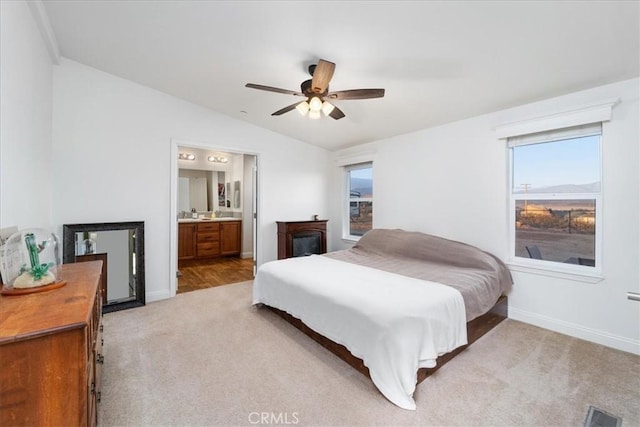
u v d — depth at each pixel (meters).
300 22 2.01
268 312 3.03
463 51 2.10
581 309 2.47
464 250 2.98
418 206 3.79
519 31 1.83
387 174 4.22
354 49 2.22
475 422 1.51
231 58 2.61
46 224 2.59
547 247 2.78
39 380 0.89
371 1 1.73
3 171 1.57
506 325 2.75
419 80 2.57
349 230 5.14
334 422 1.51
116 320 2.81
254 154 4.37
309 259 3.33
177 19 2.15
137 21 2.21
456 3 1.66
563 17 1.67
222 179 6.61
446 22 1.82
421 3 1.70
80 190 2.96
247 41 2.32
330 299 2.10
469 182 3.24
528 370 1.99
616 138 2.28
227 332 2.56
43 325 0.91
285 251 4.44
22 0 1.86
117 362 2.06
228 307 3.18
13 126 1.72
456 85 2.58
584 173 2.54
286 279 2.62
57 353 0.91
